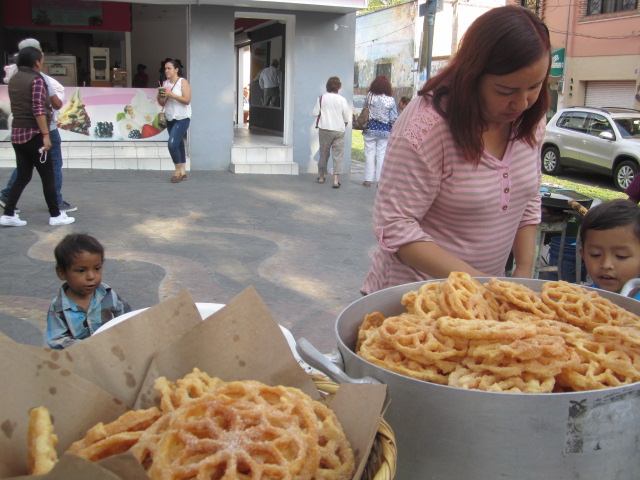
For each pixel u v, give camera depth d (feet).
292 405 3.93
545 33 5.46
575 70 76.84
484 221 6.47
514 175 6.44
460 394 3.64
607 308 5.08
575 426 3.61
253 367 4.62
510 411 3.58
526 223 7.55
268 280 18.63
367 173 36.04
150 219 25.70
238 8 37.99
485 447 3.66
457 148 6.07
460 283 5.09
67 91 38.24
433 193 6.30
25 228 23.22
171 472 3.32
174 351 4.50
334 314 16.16
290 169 39.58
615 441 3.73
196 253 21.09
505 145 6.39
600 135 47.50
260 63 53.36
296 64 39.34
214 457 3.35
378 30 108.47
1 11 43.55
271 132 51.06
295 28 38.83
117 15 45.70
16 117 22.44
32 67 22.33
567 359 4.29
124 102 39.32
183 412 3.71
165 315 4.75
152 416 3.96
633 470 3.90
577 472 3.70
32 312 15.14
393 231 6.29
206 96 38.55
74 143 38.65
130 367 4.48
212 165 39.58
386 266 6.98
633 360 4.42
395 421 3.98
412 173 6.17
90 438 3.79
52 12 44.50
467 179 6.19
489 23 5.45
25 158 22.85
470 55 5.58
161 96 33.53
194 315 4.89
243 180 36.27
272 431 3.62
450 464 3.78
